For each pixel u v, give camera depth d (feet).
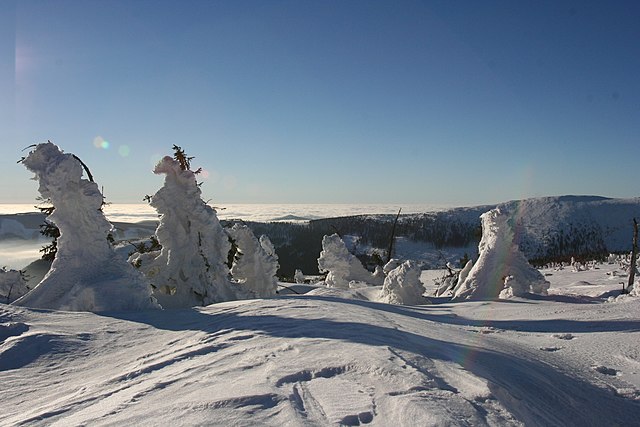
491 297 60.18
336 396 13.58
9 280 52.85
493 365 19.99
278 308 33.35
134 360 21.63
